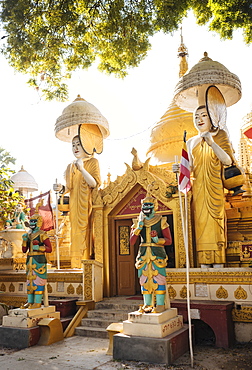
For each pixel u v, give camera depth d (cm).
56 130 1323
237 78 1059
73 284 1135
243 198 1164
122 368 661
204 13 1020
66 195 1362
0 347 851
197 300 909
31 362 719
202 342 855
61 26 1035
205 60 1089
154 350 683
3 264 1323
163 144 1380
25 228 1452
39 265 930
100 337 908
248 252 930
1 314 1215
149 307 754
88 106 1311
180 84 1055
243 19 879
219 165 1009
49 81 1184
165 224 783
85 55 1155
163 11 1009
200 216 1001
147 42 1127
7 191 1277
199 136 1069
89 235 1255
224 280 893
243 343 843
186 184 743
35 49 1038
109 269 1198
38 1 988
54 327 878
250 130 1305
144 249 777
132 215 1206
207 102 1004
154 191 1132
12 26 1005
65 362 713
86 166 1294
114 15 1034
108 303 1027
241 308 858
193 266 1024
